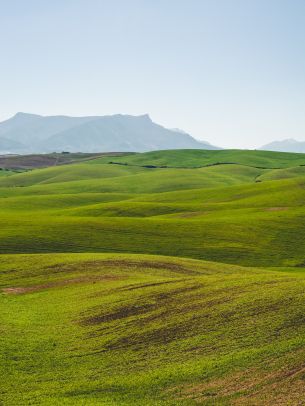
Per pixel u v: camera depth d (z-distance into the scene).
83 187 181.25
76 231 84.94
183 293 43.00
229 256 74.44
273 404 24.31
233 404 25.00
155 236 83.44
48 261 63.12
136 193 173.12
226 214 106.75
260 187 145.75
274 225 91.62
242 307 36.53
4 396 27.89
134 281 51.28
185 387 27.36
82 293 48.56
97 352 33.53
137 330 36.22
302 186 140.50
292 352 28.67
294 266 69.88
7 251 72.94
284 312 34.03
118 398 27.05
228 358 29.53
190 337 33.47
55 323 40.16
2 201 139.25
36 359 32.94
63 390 28.38
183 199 140.50
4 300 48.03
